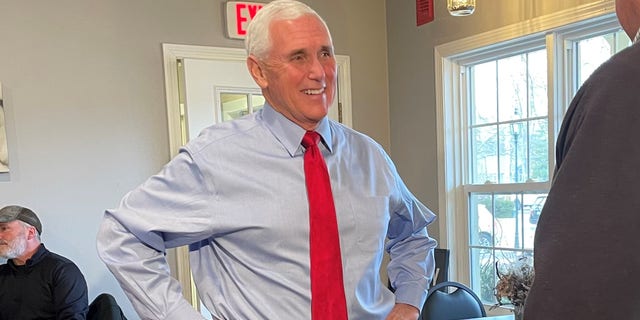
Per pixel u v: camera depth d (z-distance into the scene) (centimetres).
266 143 119
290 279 115
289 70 112
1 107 256
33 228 252
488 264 304
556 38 255
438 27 313
